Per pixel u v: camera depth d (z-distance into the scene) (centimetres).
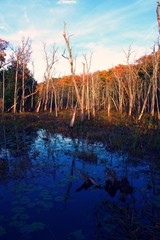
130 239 382
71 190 580
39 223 427
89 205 501
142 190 582
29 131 1534
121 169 757
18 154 926
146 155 921
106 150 1017
